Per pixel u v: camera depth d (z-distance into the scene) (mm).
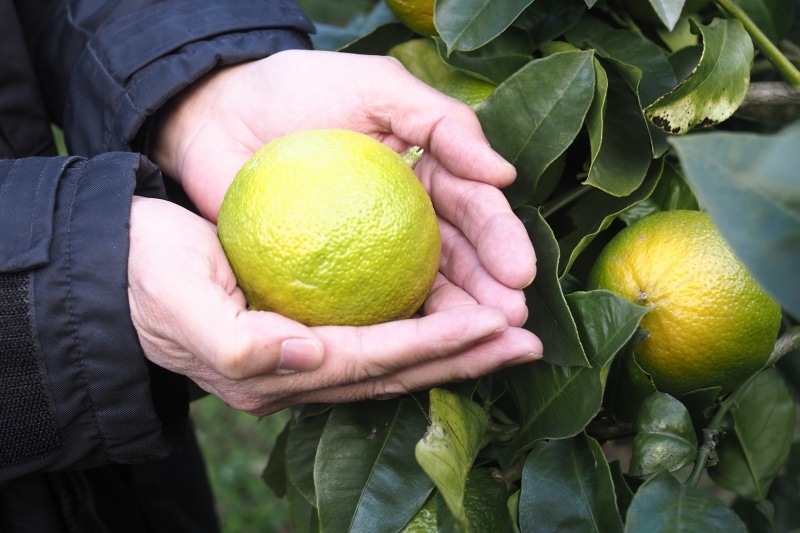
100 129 578
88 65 581
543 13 528
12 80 588
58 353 477
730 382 479
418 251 466
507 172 494
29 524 569
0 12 579
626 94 506
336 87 540
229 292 479
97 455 510
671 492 437
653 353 472
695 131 535
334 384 470
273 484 606
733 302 462
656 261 472
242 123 568
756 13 533
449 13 493
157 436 506
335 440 486
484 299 484
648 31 543
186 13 579
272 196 460
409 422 490
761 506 508
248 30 579
